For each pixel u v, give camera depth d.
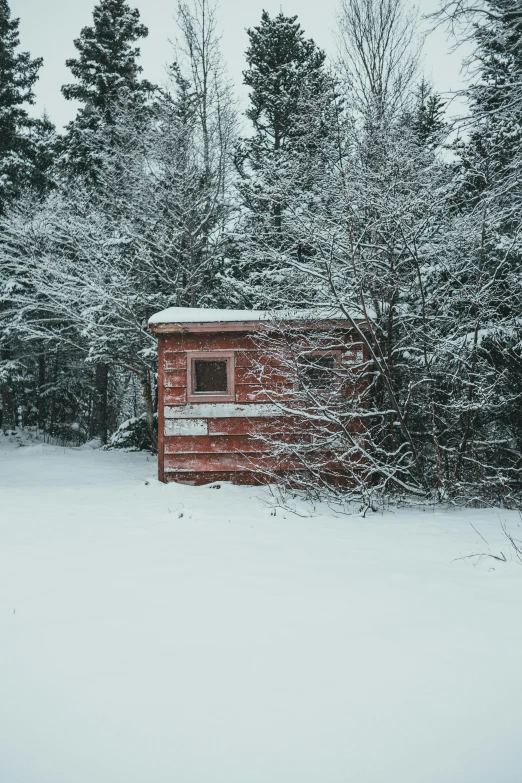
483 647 3.77
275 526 7.88
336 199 12.29
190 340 12.54
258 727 2.88
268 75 25.94
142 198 20.53
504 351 11.24
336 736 2.80
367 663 3.56
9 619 4.36
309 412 11.80
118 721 2.95
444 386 11.98
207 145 21.92
